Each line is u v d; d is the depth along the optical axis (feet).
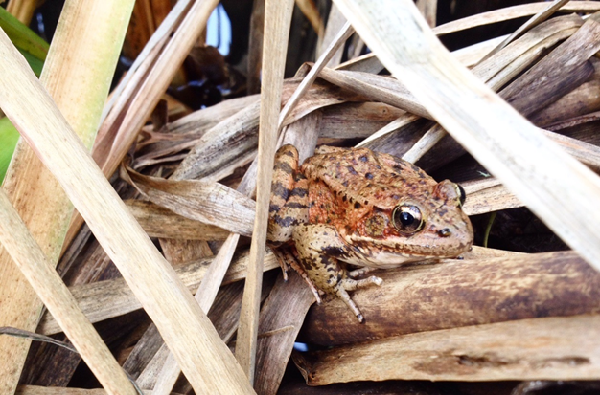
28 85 0.95
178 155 1.32
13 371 1.04
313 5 1.51
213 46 1.55
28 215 1.04
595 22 1.24
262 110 1.00
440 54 0.86
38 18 1.59
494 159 0.80
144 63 1.19
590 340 0.90
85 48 1.07
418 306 1.03
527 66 1.26
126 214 0.95
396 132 1.28
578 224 0.76
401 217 1.12
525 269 0.98
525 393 0.99
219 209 1.15
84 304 1.13
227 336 1.13
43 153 0.94
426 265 1.07
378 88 1.23
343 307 1.10
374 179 1.20
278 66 1.00
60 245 1.05
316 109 1.30
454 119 0.83
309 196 1.23
